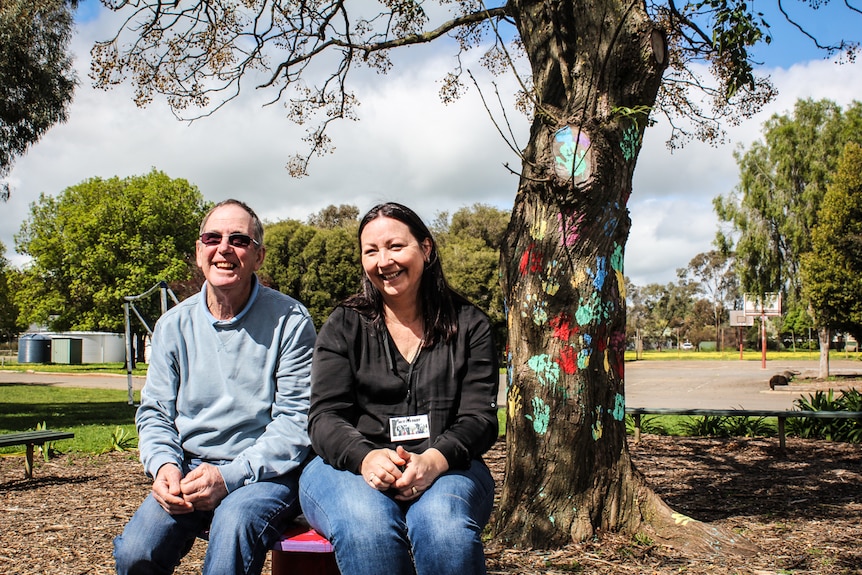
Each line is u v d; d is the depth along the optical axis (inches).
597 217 177.8
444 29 280.4
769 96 290.0
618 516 181.9
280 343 115.7
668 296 4539.9
